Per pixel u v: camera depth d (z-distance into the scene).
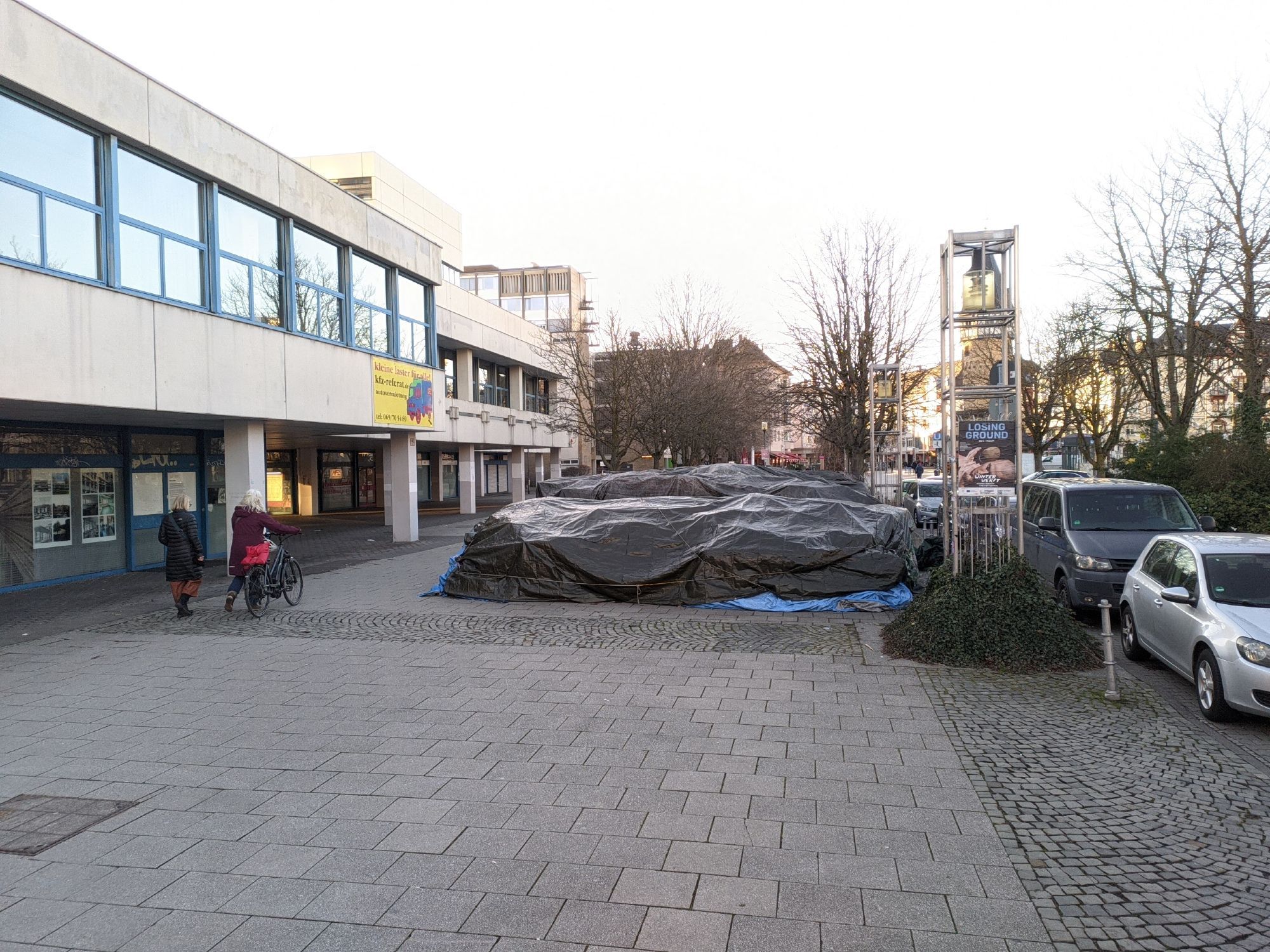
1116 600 9.88
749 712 6.56
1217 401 24.28
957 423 8.57
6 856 4.32
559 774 5.30
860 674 7.68
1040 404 32.44
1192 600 6.94
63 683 7.72
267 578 11.34
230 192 13.95
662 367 28.70
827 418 22.50
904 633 8.53
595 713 6.58
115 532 15.38
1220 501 14.76
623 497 15.58
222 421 15.02
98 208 11.12
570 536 11.91
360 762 5.59
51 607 11.82
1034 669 7.77
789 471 20.30
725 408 31.19
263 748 5.91
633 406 27.06
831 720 6.35
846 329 20.88
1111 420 31.28
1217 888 3.89
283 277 15.47
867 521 11.90
